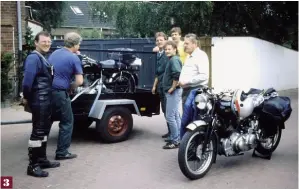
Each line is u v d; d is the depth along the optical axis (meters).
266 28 15.68
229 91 5.61
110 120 7.05
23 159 6.21
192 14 13.41
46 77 5.30
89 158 6.21
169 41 6.53
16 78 11.90
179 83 6.15
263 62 14.45
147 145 7.02
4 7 12.07
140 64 7.90
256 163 5.95
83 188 4.96
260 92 6.17
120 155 6.38
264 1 14.61
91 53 9.72
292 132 7.97
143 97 7.54
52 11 26.30
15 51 12.12
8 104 11.12
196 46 6.07
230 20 14.71
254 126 5.91
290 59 15.83
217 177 5.34
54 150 6.70
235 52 13.62
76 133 7.95
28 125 8.83
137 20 15.04
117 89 7.68
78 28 33.06
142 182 5.17
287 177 5.31
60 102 5.94
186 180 5.23
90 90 6.94
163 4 14.08
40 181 5.20
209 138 5.34
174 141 6.80
